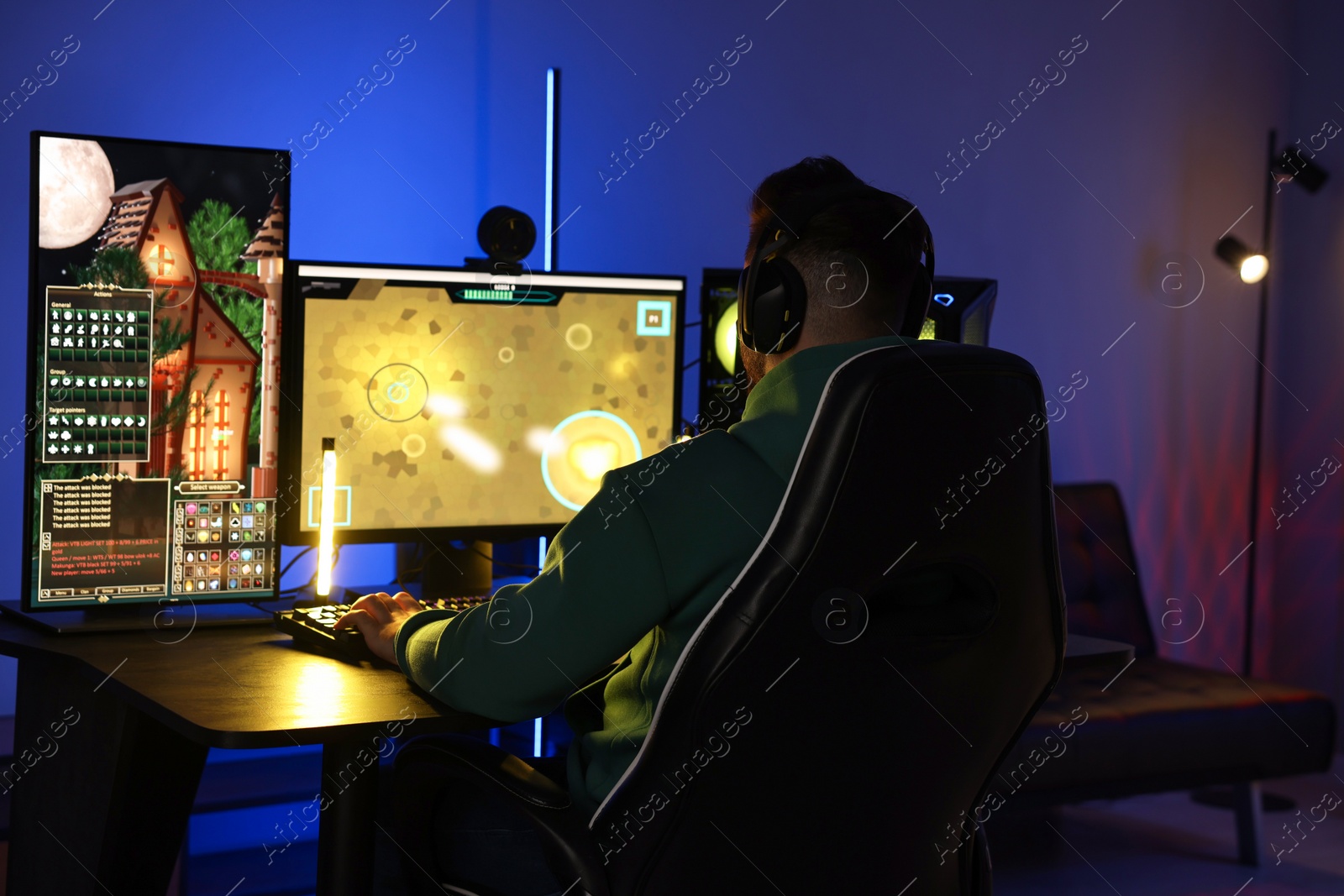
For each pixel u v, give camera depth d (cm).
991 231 304
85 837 141
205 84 207
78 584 156
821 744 97
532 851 121
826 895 102
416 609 144
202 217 160
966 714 103
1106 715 240
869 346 101
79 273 153
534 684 106
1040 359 316
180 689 120
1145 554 340
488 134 234
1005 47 303
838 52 277
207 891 212
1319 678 346
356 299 170
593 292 186
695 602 101
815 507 91
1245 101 348
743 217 266
